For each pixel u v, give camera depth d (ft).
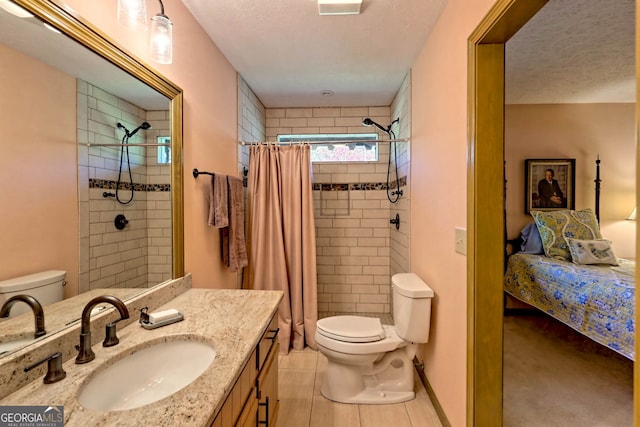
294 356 7.94
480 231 4.21
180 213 5.01
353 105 10.77
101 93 3.63
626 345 6.09
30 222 2.83
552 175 10.84
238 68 7.75
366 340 5.92
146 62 4.34
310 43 6.62
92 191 3.54
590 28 6.37
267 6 5.35
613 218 10.83
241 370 2.97
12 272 2.66
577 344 8.49
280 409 5.85
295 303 8.34
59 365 2.66
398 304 6.20
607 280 6.96
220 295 4.99
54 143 3.07
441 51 5.53
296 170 8.37
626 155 10.80
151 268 4.52
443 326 5.48
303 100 10.24
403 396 6.12
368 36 6.35
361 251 10.82
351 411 5.80
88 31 3.28
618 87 9.52
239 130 8.09
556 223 9.97
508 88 9.58
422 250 6.74
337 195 10.84
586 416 5.61
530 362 7.54
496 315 4.23
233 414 2.97
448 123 5.22
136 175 4.25
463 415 4.65
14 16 2.65
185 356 3.49
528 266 9.46
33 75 2.83
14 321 2.65
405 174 8.31
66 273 3.22
